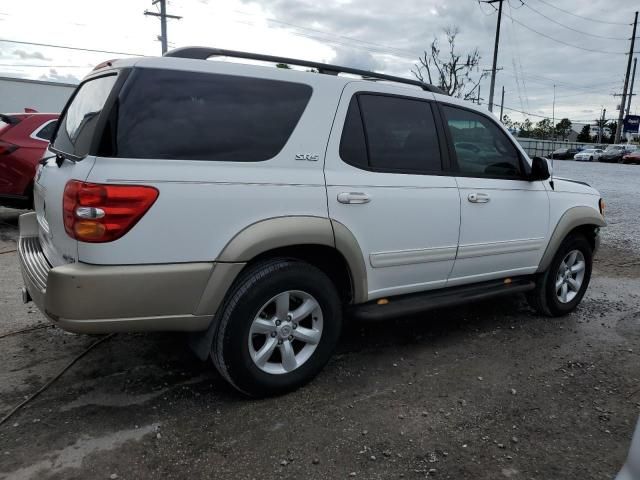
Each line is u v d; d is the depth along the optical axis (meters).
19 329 4.08
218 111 2.89
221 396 3.19
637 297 5.70
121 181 2.55
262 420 2.95
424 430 2.92
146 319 2.69
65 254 2.76
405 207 3.53
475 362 3.84
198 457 2.61
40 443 2.66
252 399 3.17
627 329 4.67
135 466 2.52
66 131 3.39
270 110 3.06
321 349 3.31
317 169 3.17
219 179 2.79
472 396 3.33
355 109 3.40
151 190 2.60
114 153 2.57
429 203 3.66
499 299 5.44
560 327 4.66
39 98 21.25
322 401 3.19
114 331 2.64
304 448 2.71
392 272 3.57
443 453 2.72
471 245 3.98
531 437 2.89
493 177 4.16
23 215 3.89
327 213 3.16
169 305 2.72
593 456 2.74
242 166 2.90
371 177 3.39
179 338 3.99
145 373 3.44
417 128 3.73
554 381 3.58
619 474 1.83
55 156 3.22
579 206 4.84
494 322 4.73
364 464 2.61
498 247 4.19
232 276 2.85
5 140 7.12
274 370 3.16
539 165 4.30
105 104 2.67
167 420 2.92
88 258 2.57
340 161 3.28
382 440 2.81
